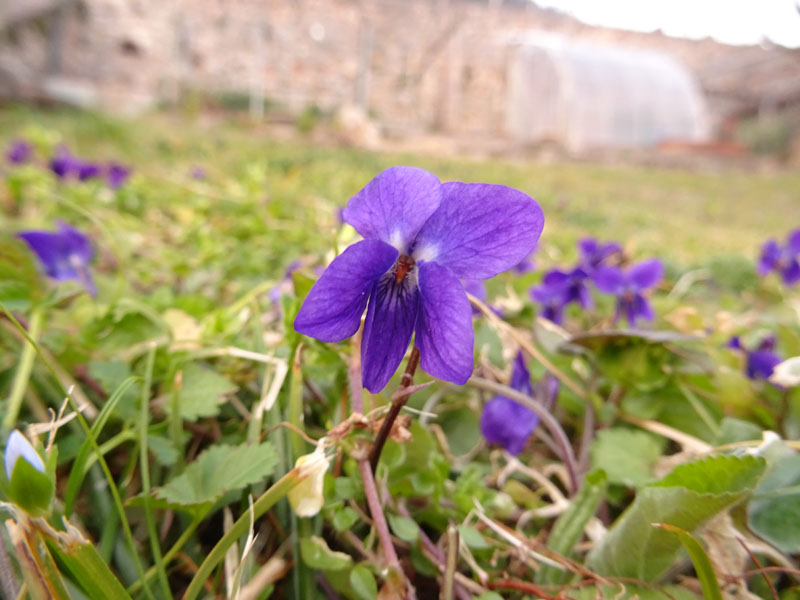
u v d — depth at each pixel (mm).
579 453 103
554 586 66
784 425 98
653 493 62
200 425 89
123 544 67
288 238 239
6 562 51
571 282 127
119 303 108
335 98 2104
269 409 80
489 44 2229
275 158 825
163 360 93
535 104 2195
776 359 112
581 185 1115
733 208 979
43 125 730
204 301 126
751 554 63
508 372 114
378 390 53
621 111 2088
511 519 86
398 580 59
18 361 91
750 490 57
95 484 72
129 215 270
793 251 204
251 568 64
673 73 2201
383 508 69
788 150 1965
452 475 91
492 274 53
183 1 1873
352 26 2086
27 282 104
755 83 2570
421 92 2205
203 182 356
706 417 101
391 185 56
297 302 78
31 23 1363
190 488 67
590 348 100
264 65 2029
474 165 1247
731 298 233
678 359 104
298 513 61
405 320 53
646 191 1136
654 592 62
